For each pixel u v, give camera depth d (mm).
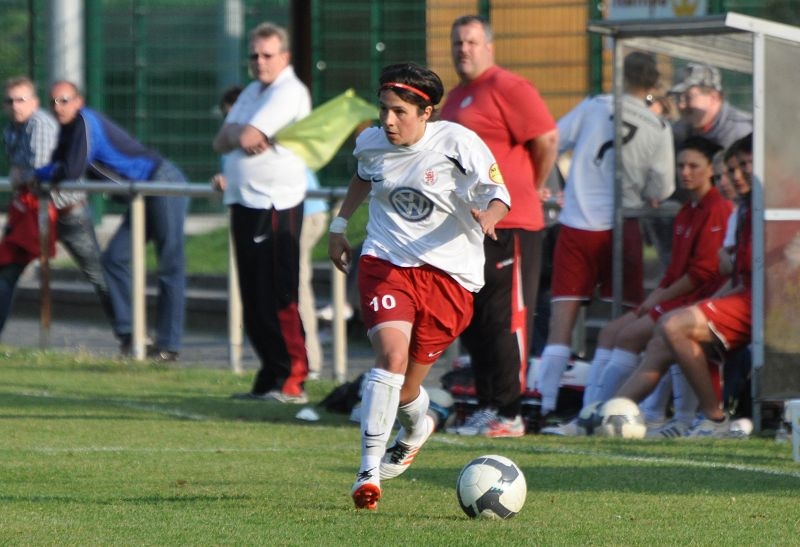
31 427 33062
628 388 33781
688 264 35000
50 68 69000
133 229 46844
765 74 32844
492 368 32812
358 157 24094
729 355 33562
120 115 78312
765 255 32938
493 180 23484
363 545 19969
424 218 23641
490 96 32594
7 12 83250
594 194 37219
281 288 38156
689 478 26656
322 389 41281
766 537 21047
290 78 38156
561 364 35906
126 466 27500
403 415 24281
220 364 48219
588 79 58938
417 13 69062
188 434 32406
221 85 76688
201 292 61750
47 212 48812
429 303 23781
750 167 33531
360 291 23938
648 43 37969
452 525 21578
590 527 21609
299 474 26750
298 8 74250
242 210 37875
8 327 60469
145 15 77688
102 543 20031
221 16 76375
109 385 42094
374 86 70188
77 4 69062
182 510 22672
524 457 29375
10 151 49125
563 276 37000
